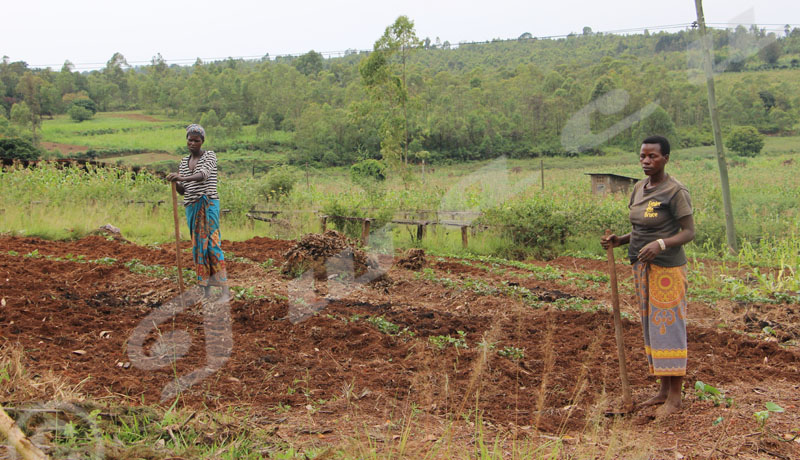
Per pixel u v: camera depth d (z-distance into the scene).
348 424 3.60
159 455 2.87
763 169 28.16
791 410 3.95
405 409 3.87
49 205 12.59
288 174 15.64
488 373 4.51
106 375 4.07
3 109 61.12
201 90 83.81
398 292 7.49
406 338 5.37
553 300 7.18
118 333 5.02
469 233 12.12
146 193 14.35
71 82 90.62
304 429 3.50
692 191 17.88
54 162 15.90
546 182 14.07
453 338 5.38
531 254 11.69
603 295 7.59
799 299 7.13
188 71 122.62
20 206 11.99
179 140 64.12
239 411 3.72
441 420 3.73
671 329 3.92
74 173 14.88
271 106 72.25
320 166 41.44
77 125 73.56
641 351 5.19
